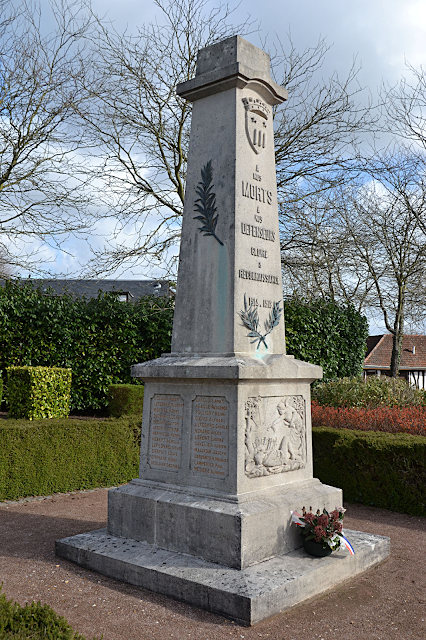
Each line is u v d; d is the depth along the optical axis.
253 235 4.84
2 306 12.19
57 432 7.46
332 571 4.20
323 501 4.85
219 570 3.95
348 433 7.62
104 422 7.96
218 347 4.61
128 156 13.12
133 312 13.29
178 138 13.01
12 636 2.40
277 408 4.74
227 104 4.93
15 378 10.58
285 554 4.35
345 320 14.70
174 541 4.38
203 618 3.60
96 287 24.58
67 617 3.55
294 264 13.52
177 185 13.45
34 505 6.80
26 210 13.87
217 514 4.11
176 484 4.64
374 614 3.78
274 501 4.40
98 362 12.99
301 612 3.77
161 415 4.88
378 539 4.92
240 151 4.84
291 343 13.59
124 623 3.50
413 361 27.33
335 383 11.62
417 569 4.70
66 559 4.65
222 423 4.41
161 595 3.95
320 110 13.21
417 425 8.28
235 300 4.58
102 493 7.55
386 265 16.88
